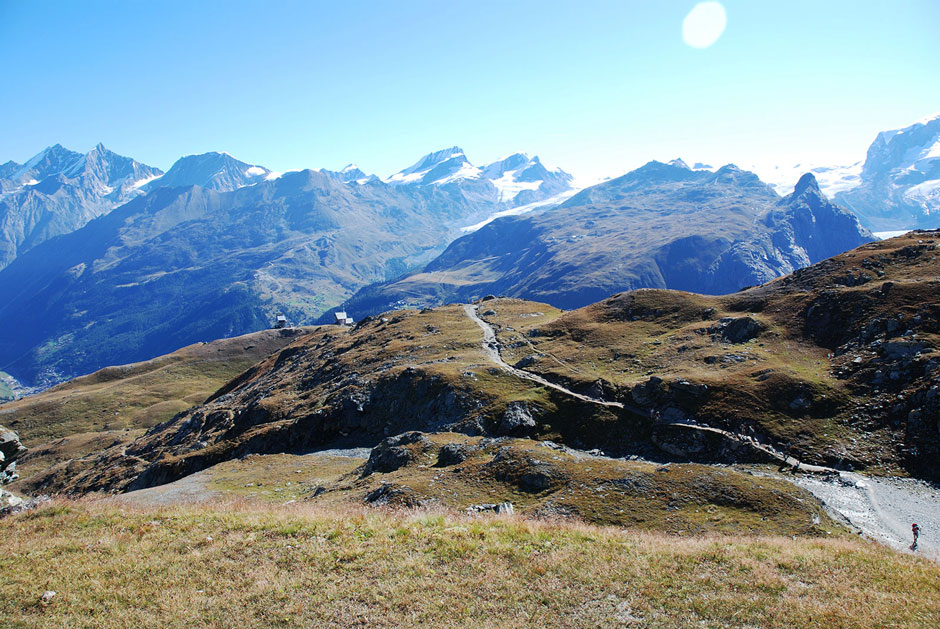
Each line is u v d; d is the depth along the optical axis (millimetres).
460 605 20188
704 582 22312
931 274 85625
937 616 19719
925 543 39438
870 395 65562
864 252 103625
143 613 19703
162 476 95000
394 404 93438
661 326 106312
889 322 75312
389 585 21438
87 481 120875
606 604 20578
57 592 21125
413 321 153500
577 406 77250
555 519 34688
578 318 121000
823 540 31016
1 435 39156
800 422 64688
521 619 19422
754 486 42531
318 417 94312
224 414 122312
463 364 100938
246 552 24531
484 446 52781
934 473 53094
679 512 38469
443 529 27188
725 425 66312
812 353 79500
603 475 43062
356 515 30484
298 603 20188
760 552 25719
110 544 25531
